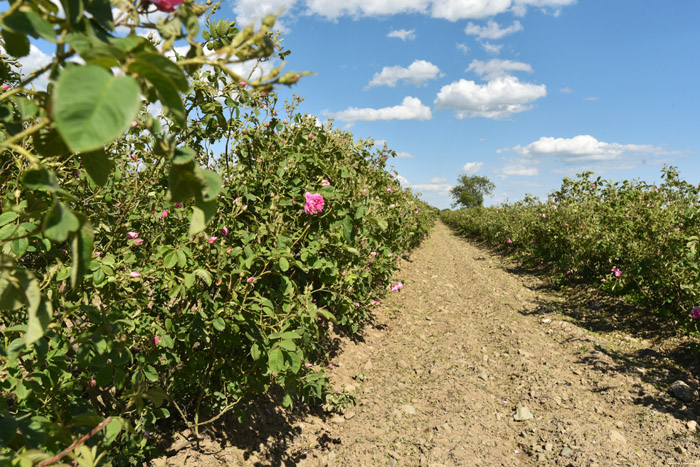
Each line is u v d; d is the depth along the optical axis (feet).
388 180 19.72
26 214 2.37
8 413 2.69
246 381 7.82
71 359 5.77
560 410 11.26
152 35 4.83
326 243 9.38
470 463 9.15
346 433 10.39
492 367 14.28
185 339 6.72
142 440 6.27
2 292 1.91
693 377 12.12
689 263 13.87
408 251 35.19
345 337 15.60
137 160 7.05
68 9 1.76
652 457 9.01
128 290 6.00
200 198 2.09
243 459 8.14
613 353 14.42
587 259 24.03
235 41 1.96
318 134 11.53
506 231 41.98
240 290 7.18
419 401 12.16
